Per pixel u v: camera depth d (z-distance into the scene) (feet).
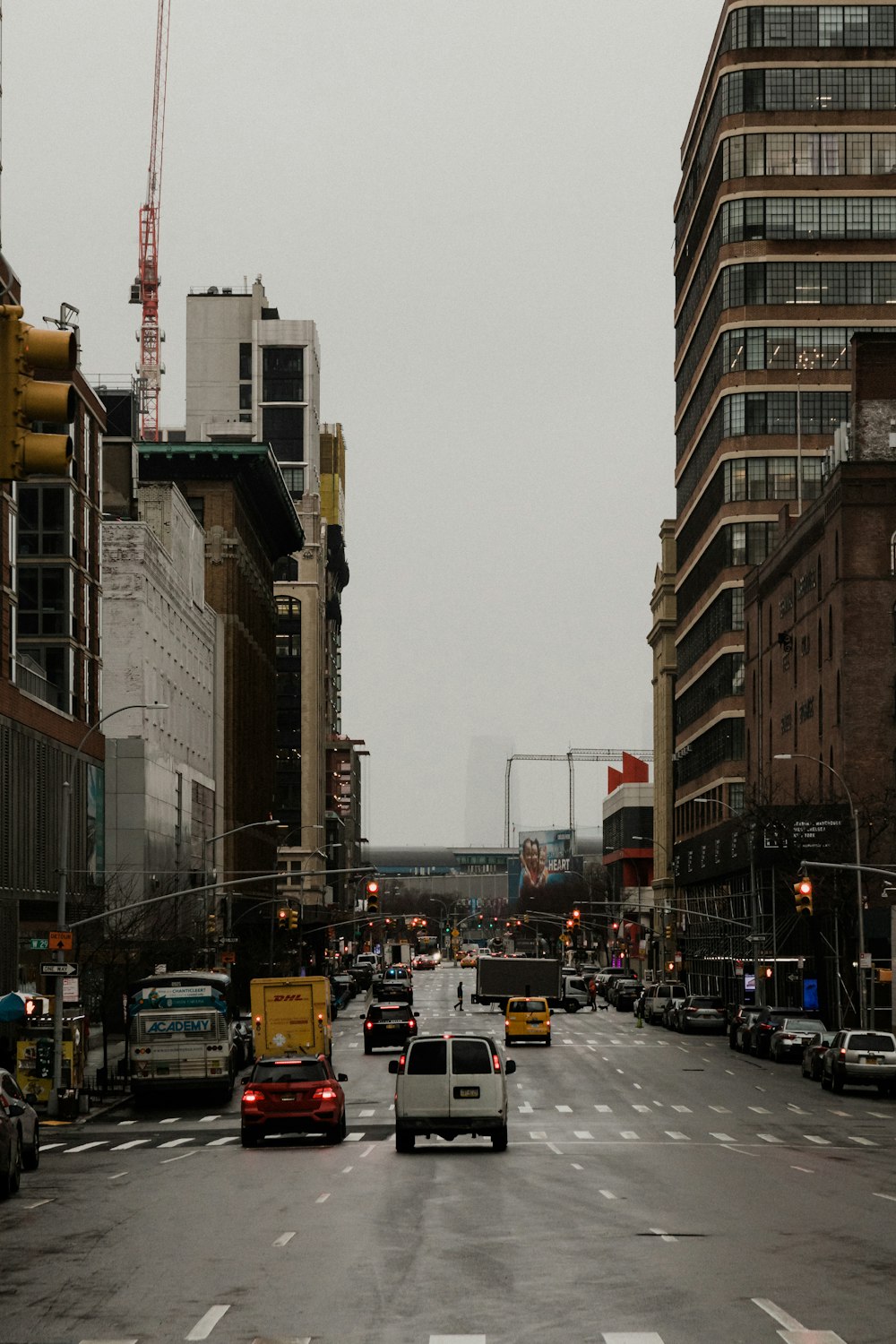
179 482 567.59
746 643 542.16
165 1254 88.38
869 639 405.59
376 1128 195.72
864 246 562.66
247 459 560.61
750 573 538.47
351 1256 85.71
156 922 339.16
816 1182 126.82
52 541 350.64
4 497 299.38
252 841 611.47
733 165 567.18
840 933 378.53
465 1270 80.18
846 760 402.72
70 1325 66.64
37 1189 127.44
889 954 373.20
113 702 407.85
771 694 503.61
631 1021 491.31
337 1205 111.24
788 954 458.09
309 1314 68.44
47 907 323.98
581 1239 91.40
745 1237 92.12
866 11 563.89
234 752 566.36
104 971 293.02
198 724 507.30
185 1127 206.90
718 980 558.97
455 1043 159.53
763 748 516.32
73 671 353.92
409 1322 66.39
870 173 563.48
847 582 407.44
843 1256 84.48
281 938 515.50
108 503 445.78
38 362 54.13
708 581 602.03
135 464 452.76
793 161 564.30
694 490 641.40
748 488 565.12
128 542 412.98
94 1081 271.49
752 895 457.27
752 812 401.90
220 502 566.36
